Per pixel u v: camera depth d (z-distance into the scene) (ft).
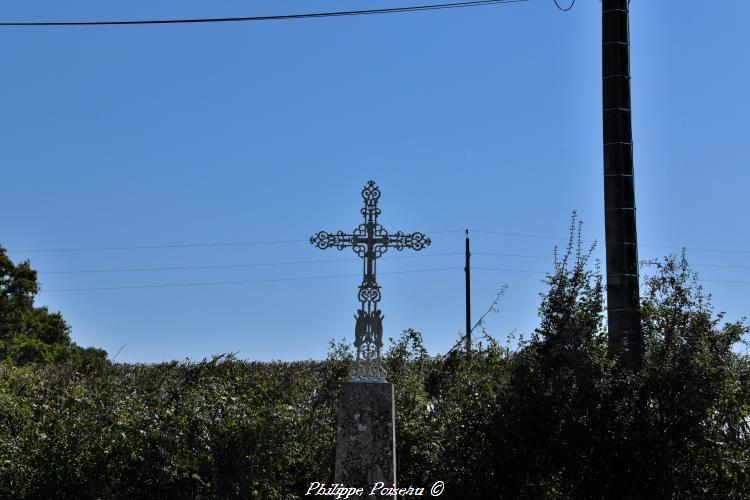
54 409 46.06
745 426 44.47
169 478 42.34
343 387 39.14
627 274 48.70
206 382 52.90
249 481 42.73
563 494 45.06
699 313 45.16
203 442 42.96
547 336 44.42
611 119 50.57
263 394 48.75
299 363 72.02
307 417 46.62
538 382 43.29
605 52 51.37
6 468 42.14
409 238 40.55
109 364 81.20
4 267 203.51
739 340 44.86
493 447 43.78
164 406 44.27
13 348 184.03
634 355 45.78
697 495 42.98
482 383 46.34
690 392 42.68
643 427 42.78
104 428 42.98
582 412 42.86
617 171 49.96
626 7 51.88
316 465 46.32
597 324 44.83
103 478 42.37
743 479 43.60
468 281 144.56
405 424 45.32
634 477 43.14
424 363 52.90
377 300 39.96
